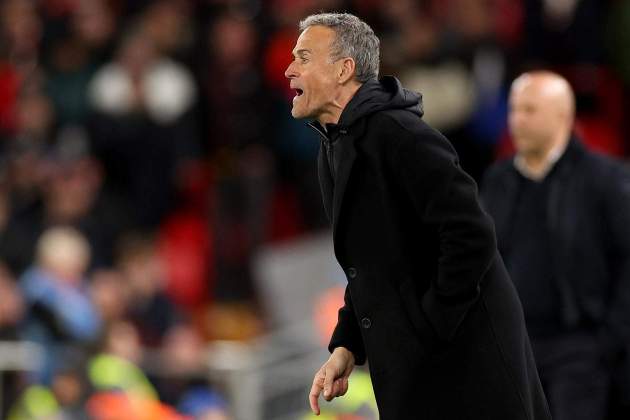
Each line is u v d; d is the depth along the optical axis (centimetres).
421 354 1433
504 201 2034
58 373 2891
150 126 4184
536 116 1983
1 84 4344
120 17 4422
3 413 2877
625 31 4256
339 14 1464
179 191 4256
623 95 4297
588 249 1980
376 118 1414
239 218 4125
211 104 4294
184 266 4056
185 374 2894
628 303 1964
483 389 1436
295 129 4278
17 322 3198
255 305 3953
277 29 4366
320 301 3559
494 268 1466
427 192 1386
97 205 3903
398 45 4066
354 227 1442
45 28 4378
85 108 4216
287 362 2933
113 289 3222
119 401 2853
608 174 1986
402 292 1433
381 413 1466
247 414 2845
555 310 1994
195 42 4347
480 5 4203
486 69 4131
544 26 4284
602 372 1977
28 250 3772
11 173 3872
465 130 4050
